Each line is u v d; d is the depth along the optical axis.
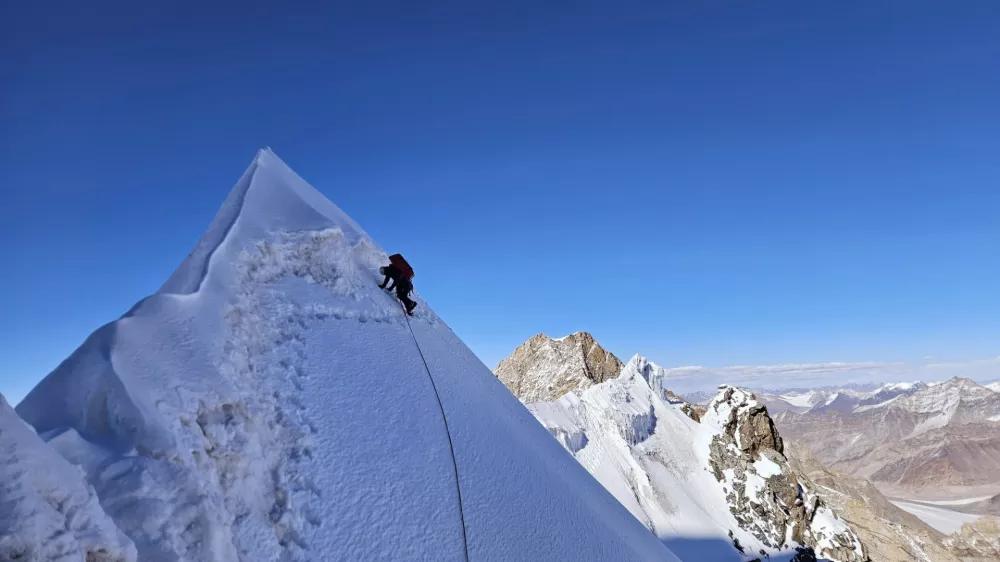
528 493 12.84
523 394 113.19
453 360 16.89
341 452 9.92
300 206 15.20
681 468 80.00
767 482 78.31
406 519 9.68
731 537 69.94
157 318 8.80
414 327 16.25
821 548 73.19
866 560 73.31
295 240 13.75
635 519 20.67
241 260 11.81
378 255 17.86
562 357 118.31
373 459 10.30
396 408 12.00
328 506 8.91
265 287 12.23
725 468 80.12
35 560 4.72
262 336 10.92
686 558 64.19
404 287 16.42
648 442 82.81
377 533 9.08
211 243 11.69
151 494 6.24
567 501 13.99
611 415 83.56
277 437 9.27
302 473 9.05
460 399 14.36
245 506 7.86
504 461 13.23
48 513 5.02
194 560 6.20
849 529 77.12
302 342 11.76
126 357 7.73
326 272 14.36
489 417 14.94
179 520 6.31
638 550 15.43
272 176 15.65
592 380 109.06
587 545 12.79
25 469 5.09
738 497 76.44
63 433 6.28
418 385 13.36
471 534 10.42
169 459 6.83
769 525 73.50
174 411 7.55
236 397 8.72
